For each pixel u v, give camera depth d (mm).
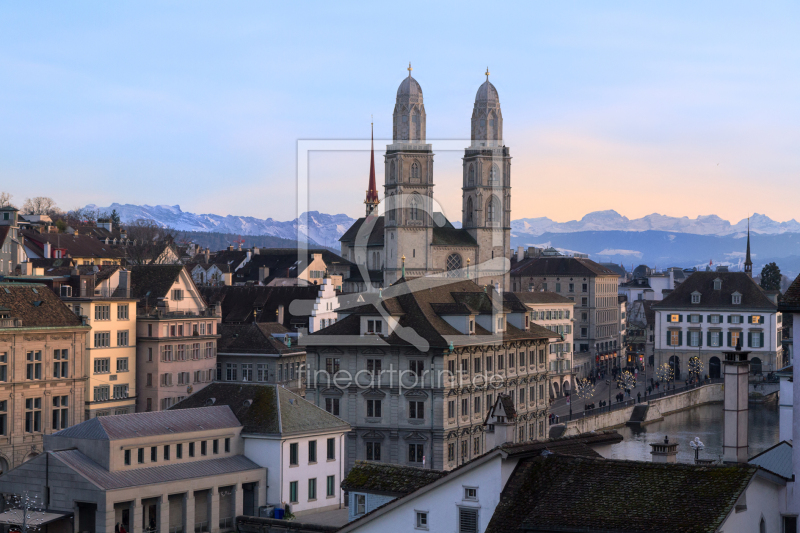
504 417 61156
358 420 118875
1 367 115625
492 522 51250
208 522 93500
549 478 52438
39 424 120438
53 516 86250
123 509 88250
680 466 50344
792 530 52312
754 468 48781
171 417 95750
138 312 143125
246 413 101000
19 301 121812
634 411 191500
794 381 53188
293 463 99500
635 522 47469
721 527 46469
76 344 126125
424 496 56000
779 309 53031
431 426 115625
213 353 150500
